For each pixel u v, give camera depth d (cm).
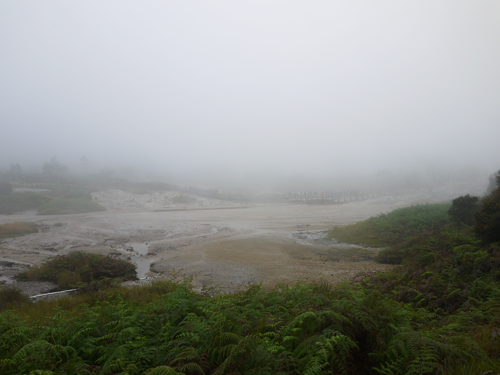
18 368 348
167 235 2661
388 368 337
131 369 339
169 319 489
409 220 2147
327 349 337
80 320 527
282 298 596
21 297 1027
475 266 838
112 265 1462
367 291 739
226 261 1662
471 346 374
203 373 311
